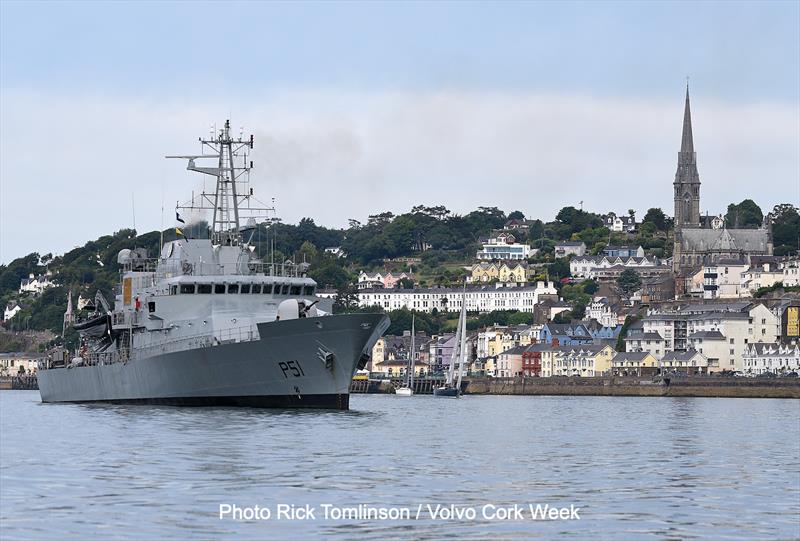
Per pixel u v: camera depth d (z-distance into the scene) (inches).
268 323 7263.8
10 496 4215.1
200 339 7780.5
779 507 4195.4
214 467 4899.1
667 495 4429.1
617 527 3796.8
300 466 4953.3
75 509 3976.4
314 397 7445.9
